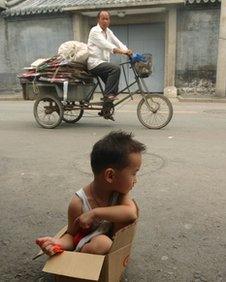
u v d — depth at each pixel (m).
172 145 5.99
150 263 2.63
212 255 2.73
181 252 2.77
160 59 15.45
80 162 5.06
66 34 15.72
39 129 7.56
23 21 16.14
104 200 2.30
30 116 9.47
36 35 16.12
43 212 3.49
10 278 2.49
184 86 14.86
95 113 9.41
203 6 13.92
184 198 3.77
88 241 2.22
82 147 5.92
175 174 4.50
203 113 9.81
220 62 13.34
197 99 13.05
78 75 7.16
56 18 15.67
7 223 3.28
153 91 15.78
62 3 15.34
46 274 2.53
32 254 2.78
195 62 14.53
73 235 2.35
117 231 2.13
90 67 7.18
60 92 7.34
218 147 5.86
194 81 14.72
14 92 16.81
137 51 15.61
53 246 2.11
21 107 11.62
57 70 7.17
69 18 15.52
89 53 7.14
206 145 6.00
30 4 16.20
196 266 2.60
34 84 7.45
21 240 2.98
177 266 2.60
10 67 16.72
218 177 4.41
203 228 3.13
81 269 1.97
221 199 3.74
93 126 7.80
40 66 7.33
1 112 10.38
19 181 4.35
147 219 3.29
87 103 7.55
